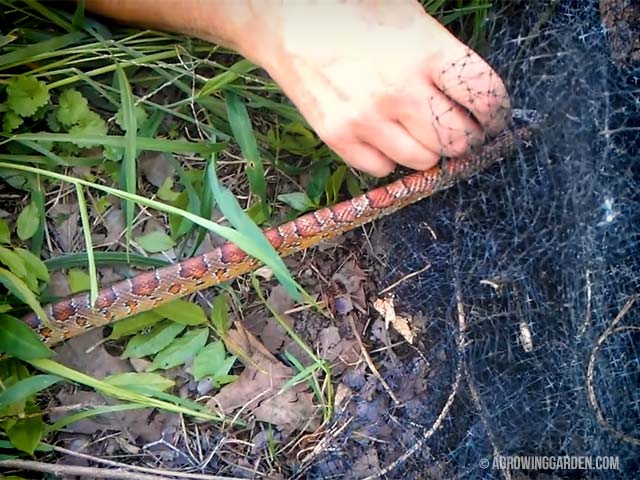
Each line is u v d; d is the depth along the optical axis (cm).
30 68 44
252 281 43
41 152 43
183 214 38
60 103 44
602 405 38
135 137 42
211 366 42
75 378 39
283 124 45
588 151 38
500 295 41
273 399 42
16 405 39
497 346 41
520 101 40
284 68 39
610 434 38
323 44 38
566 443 39
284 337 44
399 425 42
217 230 38
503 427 40
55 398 42
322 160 45
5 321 39
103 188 39
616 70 39
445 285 43
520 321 40
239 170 45
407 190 40
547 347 40
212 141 45
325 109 38
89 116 44
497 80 36
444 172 39
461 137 37
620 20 39
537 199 39
